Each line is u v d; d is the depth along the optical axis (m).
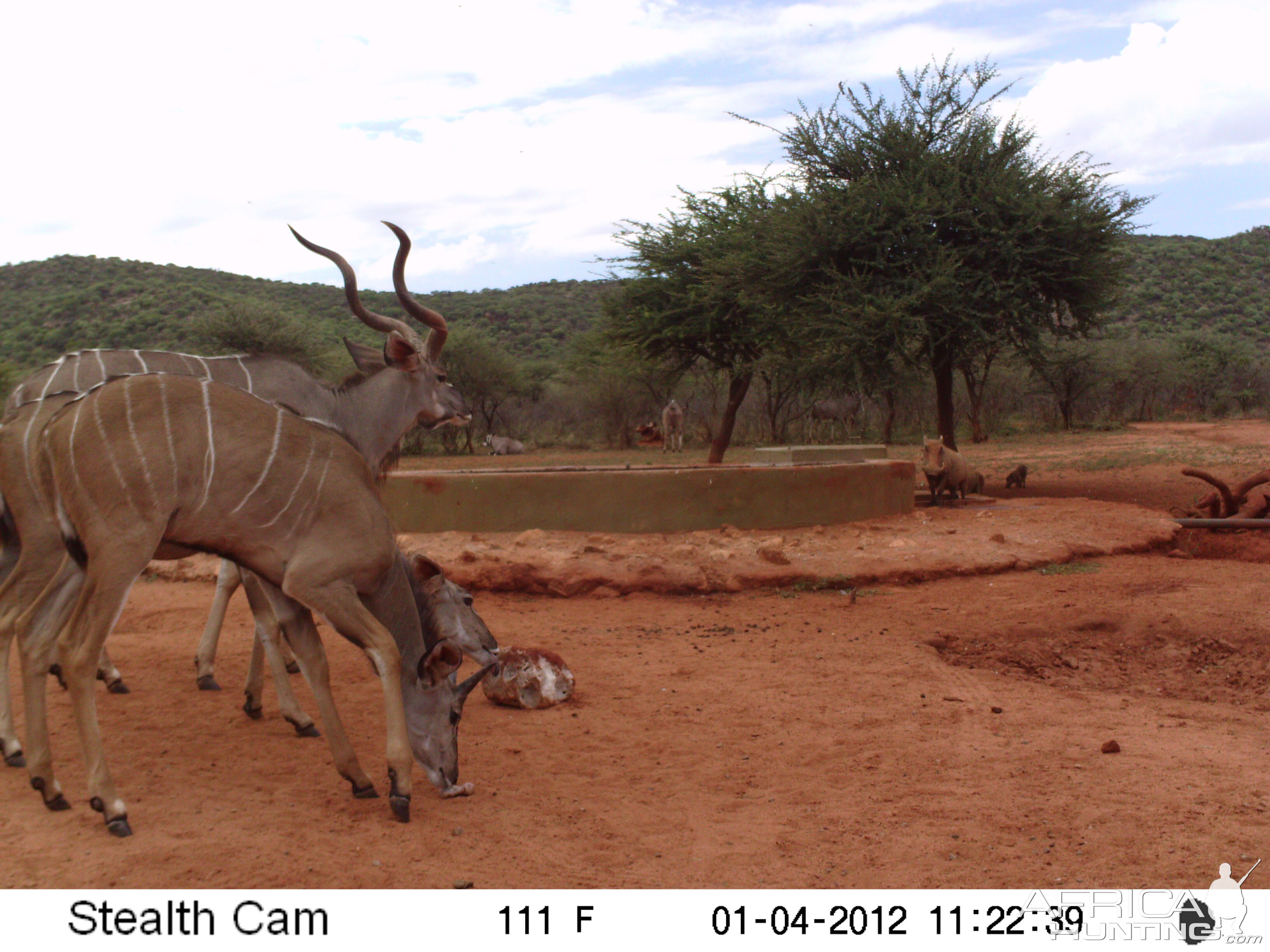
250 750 5.89
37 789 4.77
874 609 9.72
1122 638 8.66
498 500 12.16
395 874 4.27
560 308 76.69
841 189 18.88
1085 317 18.88
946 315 17.55
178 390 4.78
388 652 4.95
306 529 4.95
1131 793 5.13
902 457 28.52
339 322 59.50
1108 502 16.02
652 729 6.40
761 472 12.52
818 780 5.49
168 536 4.82
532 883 4.23
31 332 56.59
